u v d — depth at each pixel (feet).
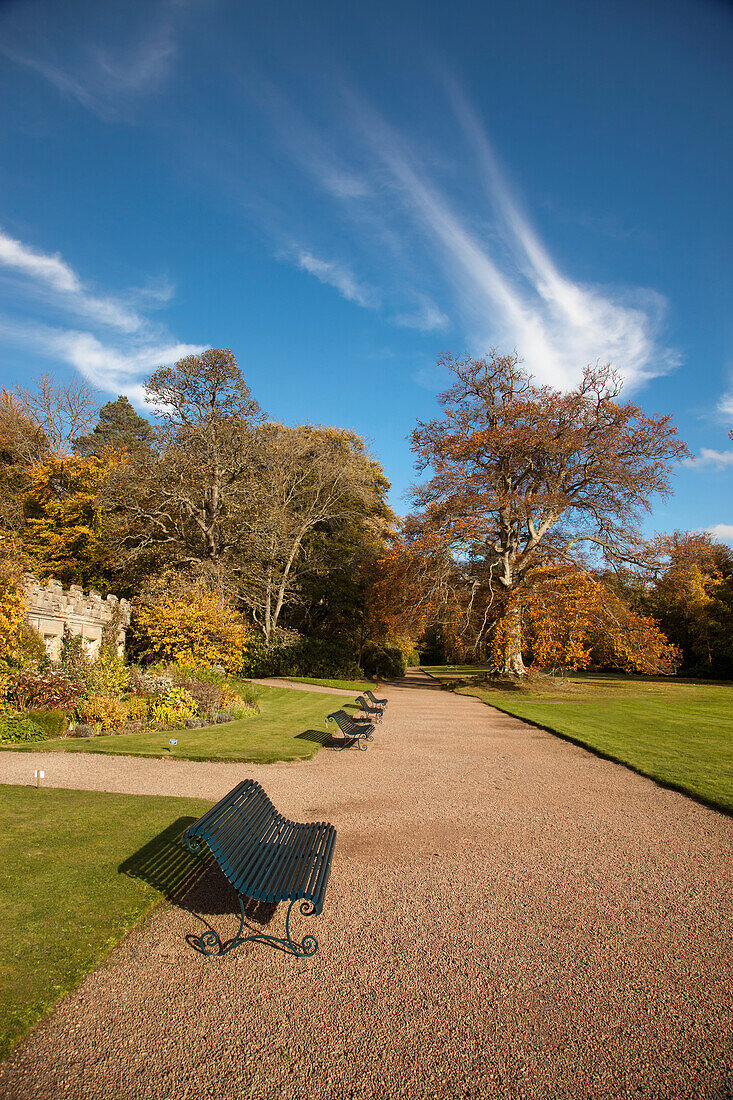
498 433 89.86
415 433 99.76
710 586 122.72
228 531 96.32
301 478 111.55
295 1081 10.07
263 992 12.53
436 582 90.74
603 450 89.61
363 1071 10.31
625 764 33.99
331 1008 12.03
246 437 95.35
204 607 65.05
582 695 79.30
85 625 60.85
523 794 27.81
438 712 61.21
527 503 88.12
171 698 47.01
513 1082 10.07
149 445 96.58
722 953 14.10
